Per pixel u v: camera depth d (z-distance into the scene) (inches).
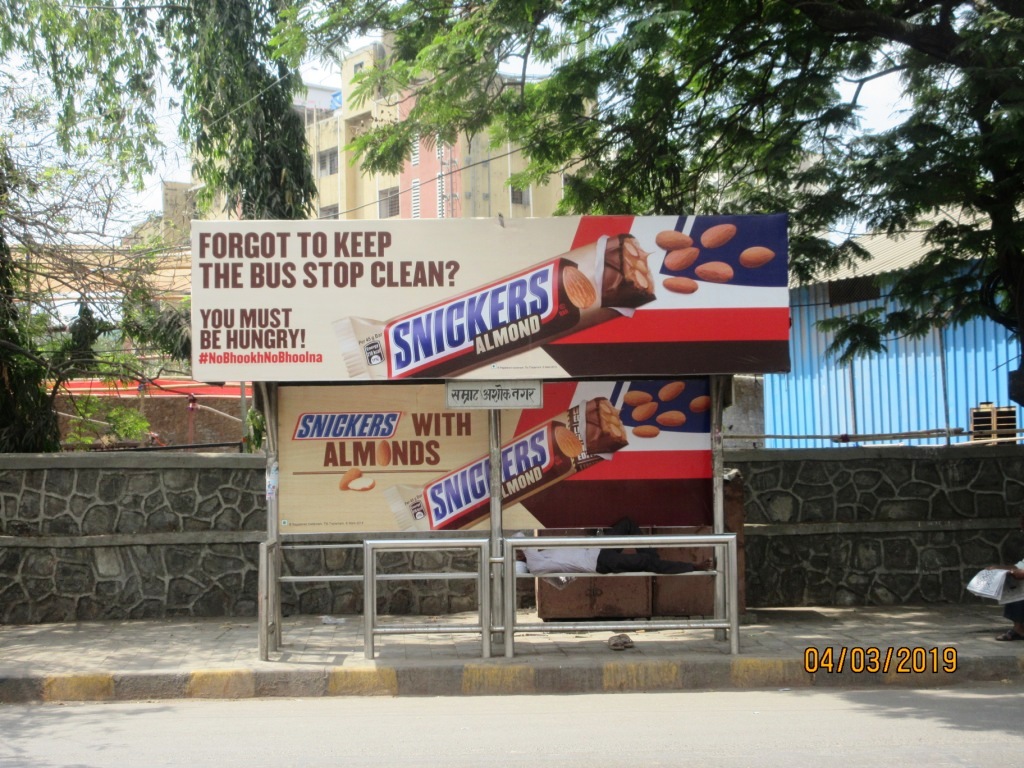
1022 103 359.9
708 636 354.6
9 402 447.5
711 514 340.2
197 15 516.4
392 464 337.4
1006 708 277.4
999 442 578.9
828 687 312.0
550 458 339.6
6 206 462.6
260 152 510.9
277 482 332.2
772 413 839.1
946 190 390.9
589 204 497.7
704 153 500.1
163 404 712.4
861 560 415.5
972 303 459.2
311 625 383.9
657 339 320.5
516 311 319.6
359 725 263.1
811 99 453.1
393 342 317.1
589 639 351.6
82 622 392.5
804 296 797.9
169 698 299.6
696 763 223.9
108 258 491.5
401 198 1225.4
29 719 273.6
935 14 441.4
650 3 417.7
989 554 421.4
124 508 402.6
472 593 410.9
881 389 749.9
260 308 315.9
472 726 260.8
